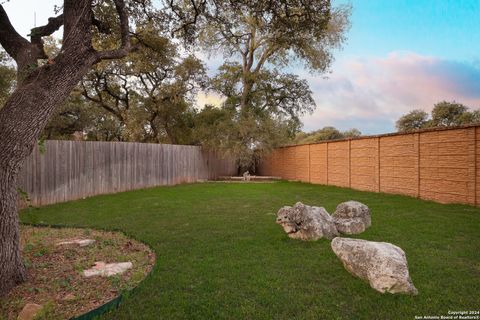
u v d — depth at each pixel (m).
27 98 3.03
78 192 9.41
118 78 16.77
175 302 2.65
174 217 6.25
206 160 17.23
